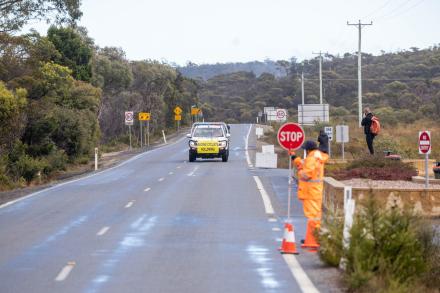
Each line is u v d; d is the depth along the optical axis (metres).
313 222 31.52
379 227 24.94
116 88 179.88
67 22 90.75
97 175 77.75
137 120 177.12
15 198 54.84
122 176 74.81
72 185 65.19
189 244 32.62
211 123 98.56
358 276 22.22
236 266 27.33
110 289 23.38
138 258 29.11
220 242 33.16
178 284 24.11
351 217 26.17
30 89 97.88
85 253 30.34
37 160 87.94
